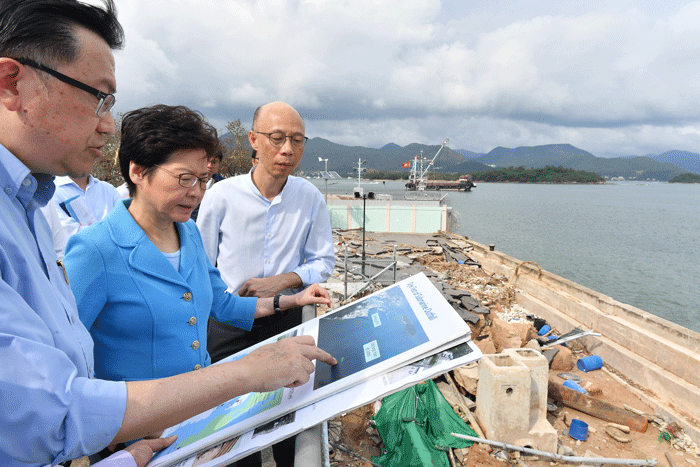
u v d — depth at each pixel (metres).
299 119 2.41
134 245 1.34
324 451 2.12
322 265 2.62
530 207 143.25
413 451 4.23
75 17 0.82
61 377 0.72
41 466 0.80
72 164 0.90
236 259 2.53
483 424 5.03
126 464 1.00
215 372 0.93
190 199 1.36
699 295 37.06
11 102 0.80
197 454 1.08
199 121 1.33
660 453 5.29
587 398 6.04
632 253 58.88
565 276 43.62
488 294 12.55
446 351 1.16
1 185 0.83
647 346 7.32
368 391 1.08
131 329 1.34
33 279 0.81
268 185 2.48
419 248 21.52
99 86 0.85
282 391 1.23
